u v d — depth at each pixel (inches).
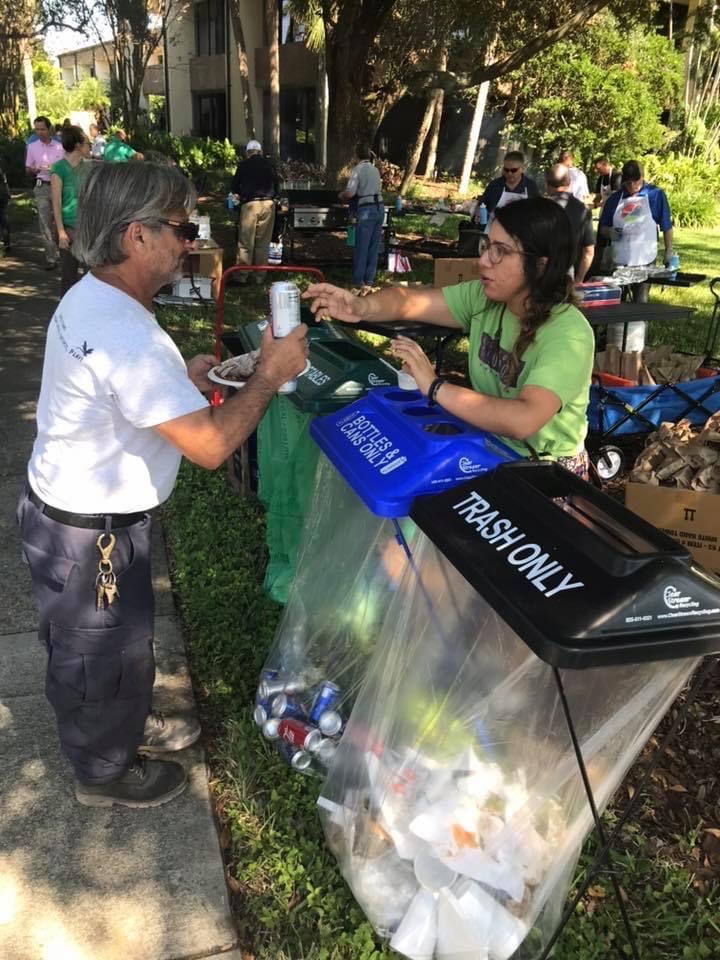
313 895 83.3
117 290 72.7
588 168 775.7
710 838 93.7
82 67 1849.2
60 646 81.2
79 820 93.0
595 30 766.5
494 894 72.3
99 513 76.5
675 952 80.4
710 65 824.9
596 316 201.5
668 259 295.0
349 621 99.7
